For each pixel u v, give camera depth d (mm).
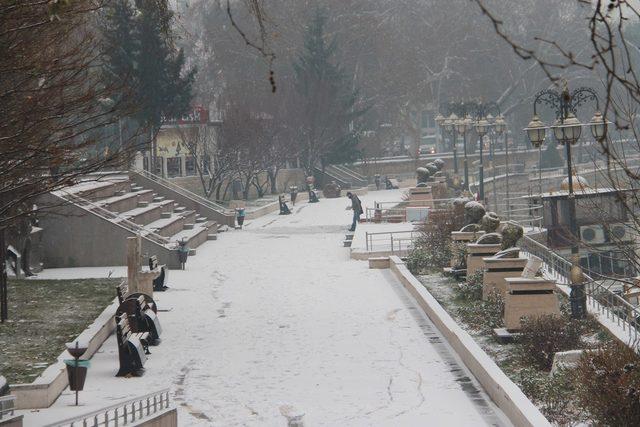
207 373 27094
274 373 27000
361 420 22203
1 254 32562
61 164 26125
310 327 33562
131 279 37531
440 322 31906
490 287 35969
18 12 21172
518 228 36781
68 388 25078
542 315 29688
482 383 24828
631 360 21703
